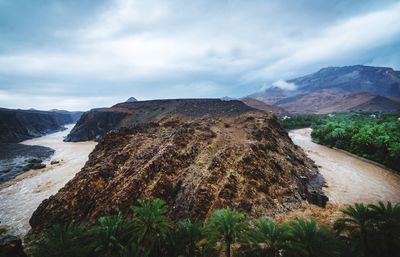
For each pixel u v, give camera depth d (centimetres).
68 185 3544
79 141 12094
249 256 1706
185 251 1858
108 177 3584
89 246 1717
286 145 5322
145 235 1862
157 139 4622
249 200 2883
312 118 14212
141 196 3041
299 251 1605
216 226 1898
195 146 4025
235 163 3419
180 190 3098
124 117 11800
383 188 3903
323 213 2944
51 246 1702
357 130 6862
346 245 1819
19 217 3409
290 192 3325
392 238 1789
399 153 4675
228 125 5481
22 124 15012
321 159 5838
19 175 5594
